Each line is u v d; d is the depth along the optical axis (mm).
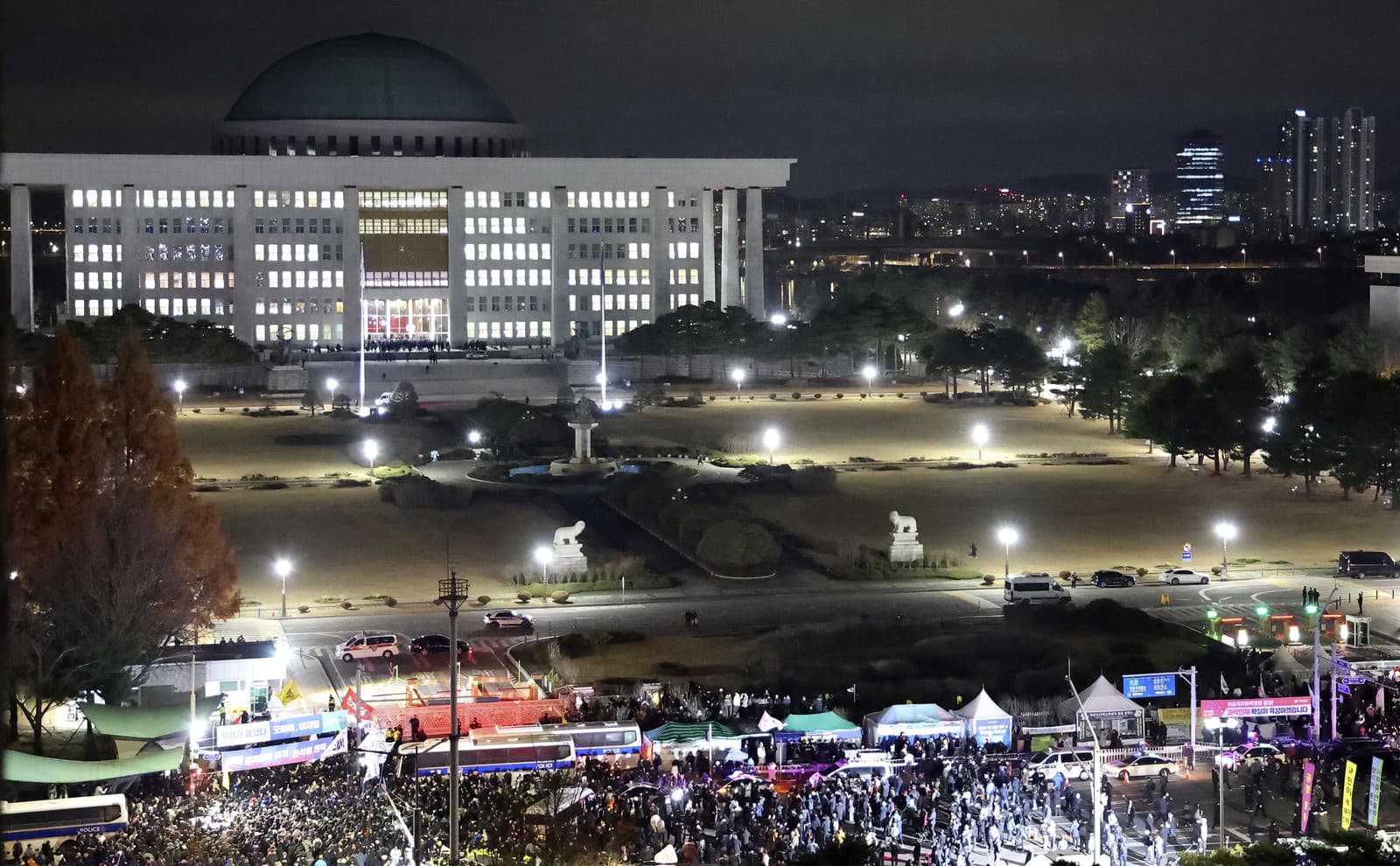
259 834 82062
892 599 158625
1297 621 146750
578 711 112312
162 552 118438
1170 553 179375
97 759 101312
